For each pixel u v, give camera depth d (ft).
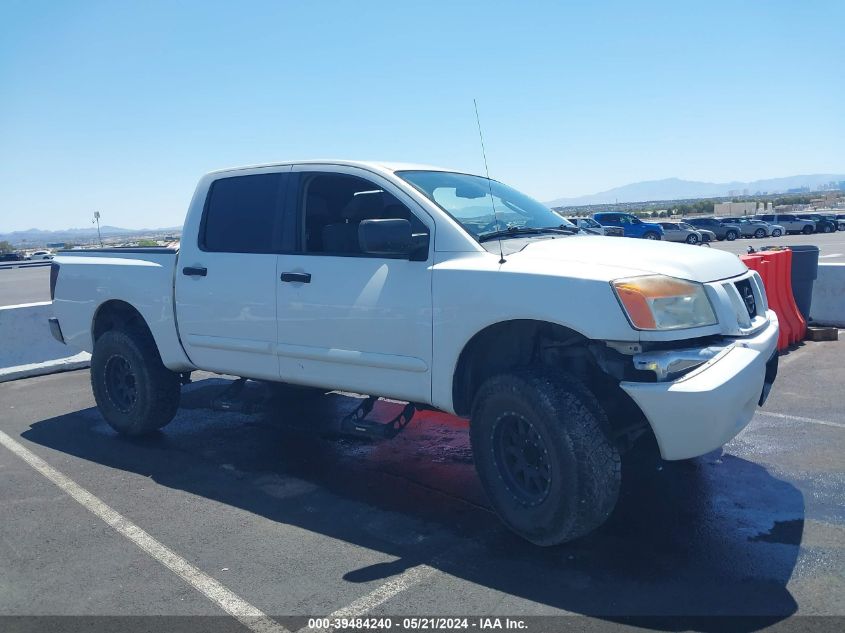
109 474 17.47
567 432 11.86
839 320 33.04
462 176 16.88
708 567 12.01
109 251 20.61
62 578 12.41
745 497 14.80
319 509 15.02
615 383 13.38
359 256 14.94
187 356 18.21
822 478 15.67
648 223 135.03
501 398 12.67
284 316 15.89
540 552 12.75
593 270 12.12
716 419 11.47
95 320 20.59
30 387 27.63
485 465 13.25
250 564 12.69
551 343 13.37
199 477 17.10
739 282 13.65
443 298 13.42
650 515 14.08
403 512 14.74
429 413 21.66
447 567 12.34
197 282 17.54
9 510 15.43
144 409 19.35
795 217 162.91
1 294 83.87
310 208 16.31
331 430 20.42
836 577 11.57
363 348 14.71
